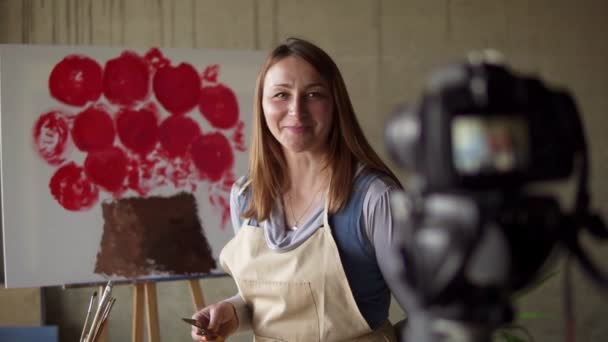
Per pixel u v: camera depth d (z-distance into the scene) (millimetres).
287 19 3812
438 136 536
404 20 3830
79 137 2715
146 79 2787
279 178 1702
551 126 544
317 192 1657
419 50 3840
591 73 3865
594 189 3850
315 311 1625
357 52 3836
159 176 2777
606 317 3801
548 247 551
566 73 3852
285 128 1585
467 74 540
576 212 575
